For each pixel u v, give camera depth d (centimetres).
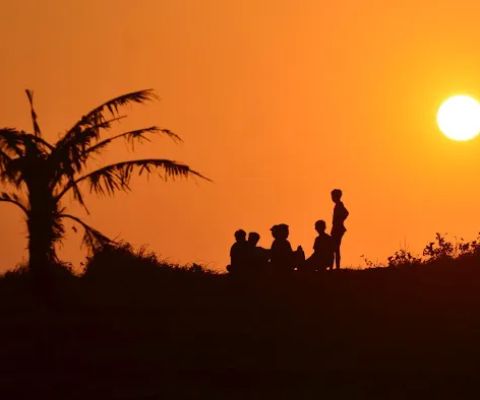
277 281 9325
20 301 9112
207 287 9456
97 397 6906
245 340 8031
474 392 6862
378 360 7538
